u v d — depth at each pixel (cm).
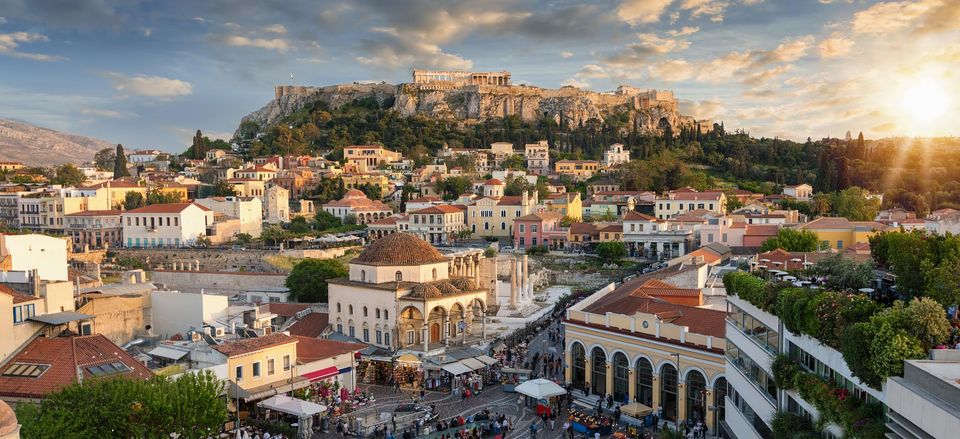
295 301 13288
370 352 10012
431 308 10219
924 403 3078
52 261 10662
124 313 9325
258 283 15450
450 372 8788
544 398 7831
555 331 11681
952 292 4378
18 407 5350
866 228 15450
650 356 7612
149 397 5472
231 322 8700
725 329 6700
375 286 10475
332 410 7706
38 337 7194
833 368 4238
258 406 7388
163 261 19150
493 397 8462
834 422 4106
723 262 13800
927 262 4641
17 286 7581
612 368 8088
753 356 5588
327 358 8612
